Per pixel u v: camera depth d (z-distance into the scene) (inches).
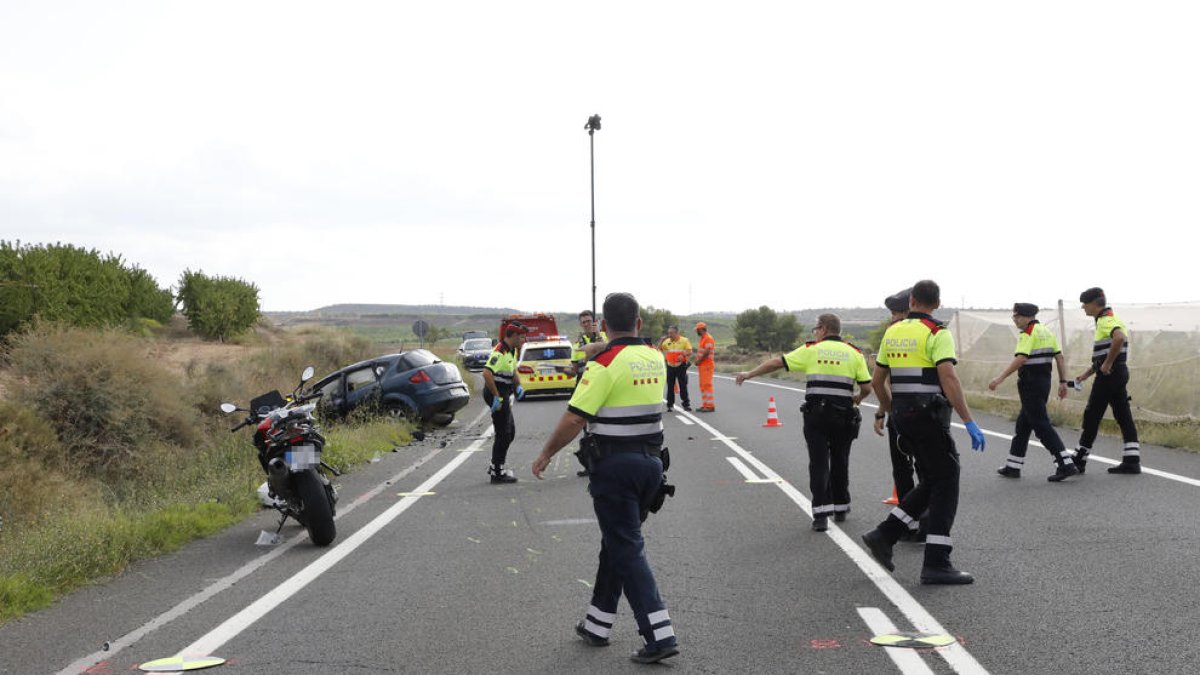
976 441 251.3
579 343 611.2
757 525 336.5
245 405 700.7
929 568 249.6
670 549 300.5
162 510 377.4
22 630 230.7
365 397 757.9
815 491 323.6
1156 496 363.3
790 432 661.3
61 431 548.1
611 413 199.2
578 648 205.6
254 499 414.0
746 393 1077.8
